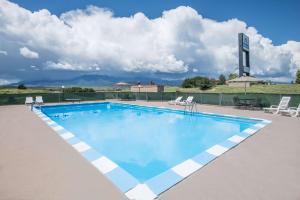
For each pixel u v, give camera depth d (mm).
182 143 7250
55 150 4949
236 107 14477
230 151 4863
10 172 3654
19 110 13492
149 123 11031
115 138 8000
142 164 5270
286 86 29109
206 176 3520
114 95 23938
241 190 3016
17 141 5781
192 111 13031
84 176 3516
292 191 2971
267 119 9398
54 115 14102
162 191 3035
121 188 3119
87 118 12812
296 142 5574
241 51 21953
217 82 54969
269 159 4289
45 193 2936
